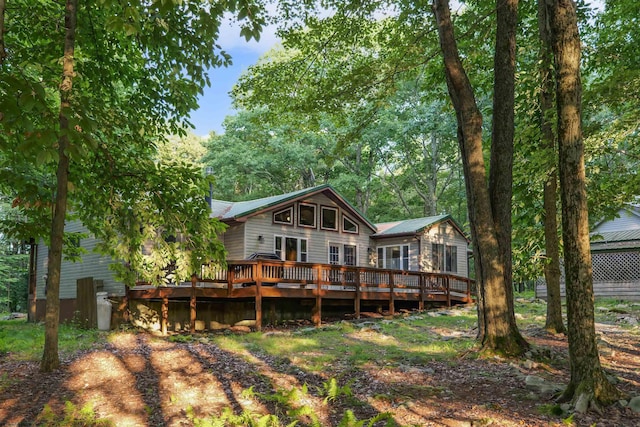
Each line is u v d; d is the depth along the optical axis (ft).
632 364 28.04
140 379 27.25
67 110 17.15
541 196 44.14
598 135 35.91
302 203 68.44
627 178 39.63
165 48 33.19
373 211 144.97
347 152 47.03
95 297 52.16
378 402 21.68
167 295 49.67
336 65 46.14
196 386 25.66
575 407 18.90
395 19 43.55
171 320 53.06
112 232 35.63
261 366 30.12
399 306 68.59
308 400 22.53
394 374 26.53
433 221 79.10
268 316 56.75
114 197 35.83
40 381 26.76
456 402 21.12
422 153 130.93
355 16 41.52
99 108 29.71
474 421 18.40
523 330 41.81
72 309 58.59
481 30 42.29
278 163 118.62
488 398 21.57
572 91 19.99
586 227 19.93
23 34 32.86
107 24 18.08
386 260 80.02
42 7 31.99
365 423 19.08
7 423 19.95
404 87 106.32
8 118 15.20
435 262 79.51
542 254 41.88
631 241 72.95
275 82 44.16
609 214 42.09
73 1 28.84
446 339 39.14
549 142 37.45
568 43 20.08
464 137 30.83
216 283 51.98
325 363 30.27
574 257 20.04
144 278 37.19
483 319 31.04
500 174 30.76
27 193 30.19
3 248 119.03
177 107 35.70
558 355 29.86
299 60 43.93
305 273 58.80
